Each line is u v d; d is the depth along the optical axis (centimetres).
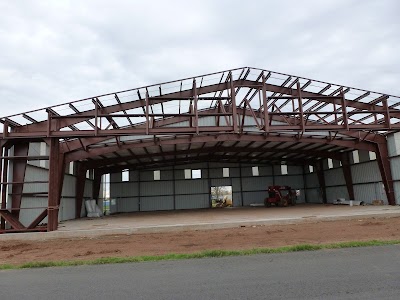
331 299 532
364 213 2073
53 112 1852
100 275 781
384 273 693
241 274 730
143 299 573
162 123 2600
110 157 3338
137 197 4219
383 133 2894
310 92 2314
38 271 860
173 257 977
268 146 3484
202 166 4412
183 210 3978
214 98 1969
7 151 1823
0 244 1516
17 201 1789
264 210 3164
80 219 2862
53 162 1809
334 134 2881
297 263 827
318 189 4166
